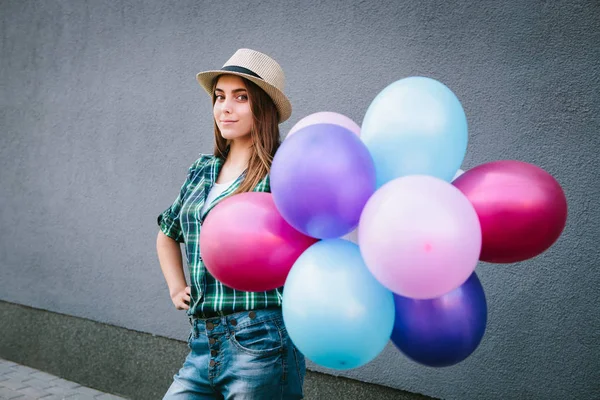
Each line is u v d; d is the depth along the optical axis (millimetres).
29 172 4391
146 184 3736
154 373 3660
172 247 2145
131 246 3809
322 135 1325
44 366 4223
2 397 3666
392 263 1170
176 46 3590
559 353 2428
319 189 1280
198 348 1854
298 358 1850
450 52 2652
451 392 2678
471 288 1483
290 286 1339
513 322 2529
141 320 3746
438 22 2684
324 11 3021
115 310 3881
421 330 1429
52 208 4238
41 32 4309
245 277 1447
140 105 3764
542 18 2438
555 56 2414
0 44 4582
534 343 2482
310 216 1315
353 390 2953
